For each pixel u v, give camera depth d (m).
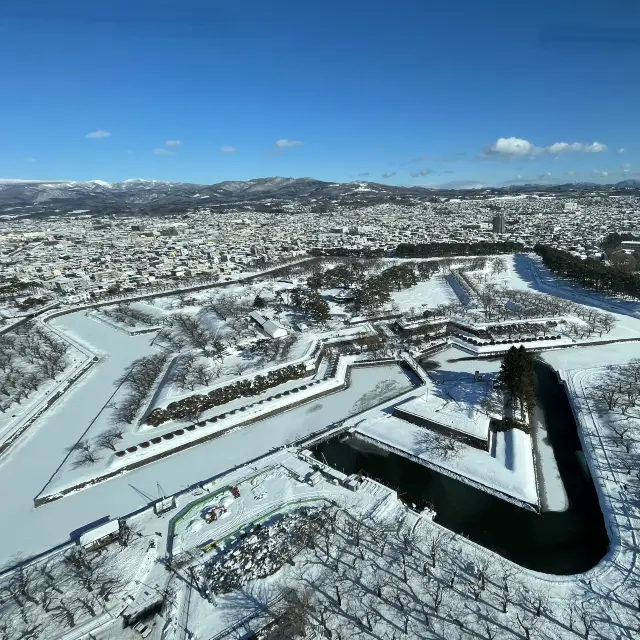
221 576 100.88
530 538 111.12
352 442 157.75
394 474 138.75
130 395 193.12
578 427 153.75
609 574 97.19
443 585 96.56
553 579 97.19
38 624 93.31
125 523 119.88
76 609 96.44
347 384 199.75
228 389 185.25
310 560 104.69
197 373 198.12
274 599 95.31
